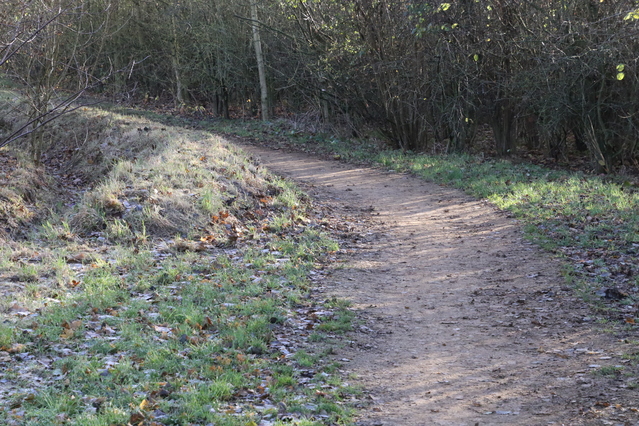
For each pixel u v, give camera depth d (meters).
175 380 5.54
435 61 21.73
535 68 19.81
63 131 20.03
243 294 8.27
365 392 5.69
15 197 11.96
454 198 15.77
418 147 23.84
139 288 8.28
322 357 6.49
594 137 19.31
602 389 5.45
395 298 8.67
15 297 7.57
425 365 6.35
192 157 15.19
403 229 12.89
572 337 6.89
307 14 24.84
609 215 12.44
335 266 10.12
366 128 26.28
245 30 30.55
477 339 7.05
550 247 10.59
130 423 4.69
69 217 11.34
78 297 7.67
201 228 11.36
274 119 30.67
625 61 17.72
